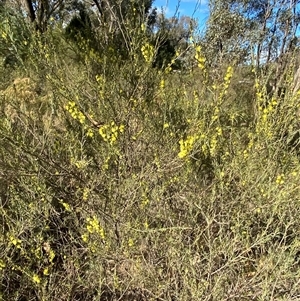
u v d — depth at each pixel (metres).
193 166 2.82
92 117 2.77
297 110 2.73
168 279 2.30
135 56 2.70
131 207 2.54
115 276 2.29
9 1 3.39
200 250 2.59
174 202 2.76
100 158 2.78
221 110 2.93
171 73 3.31
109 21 3.17
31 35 2.85
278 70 3.68
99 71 2.95
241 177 2.61
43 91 3.49
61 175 2.59
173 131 2.76
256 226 2.68
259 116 2.73
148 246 2.51
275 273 2.16
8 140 2.37
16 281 2.51
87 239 2.34
